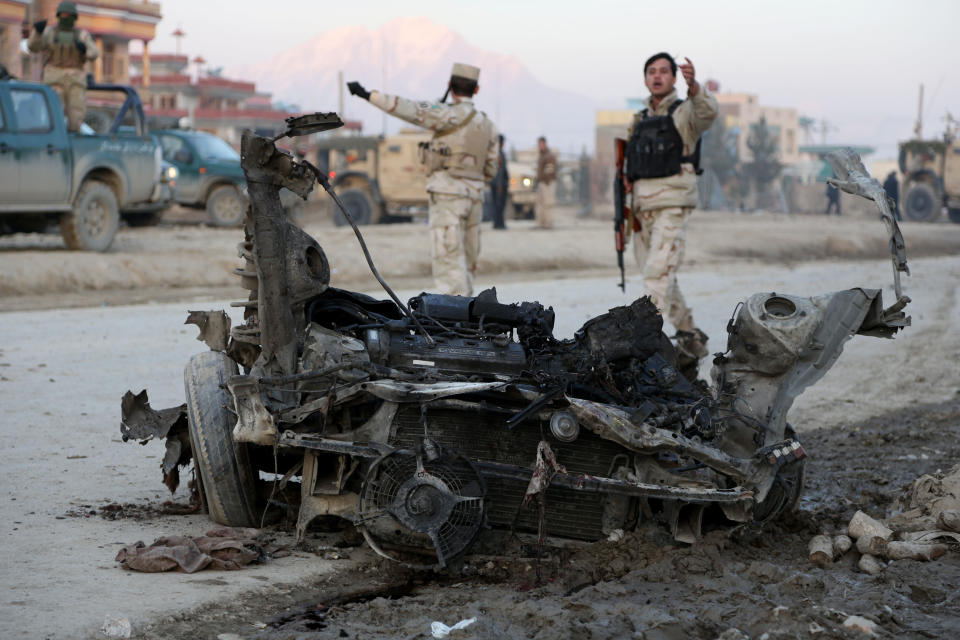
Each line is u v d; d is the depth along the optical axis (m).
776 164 97.31
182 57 104.31
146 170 20.17
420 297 5.91
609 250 28.20
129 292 17.75
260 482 5.45
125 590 4.43
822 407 9.47
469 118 10.45
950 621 4.32
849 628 4.09
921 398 9.99
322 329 5.38
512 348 5.35
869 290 5.50
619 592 4.44
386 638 3.99
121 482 6.30
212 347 5.67
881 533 5.21
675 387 5.39
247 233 5.41
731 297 17.98
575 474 4.77
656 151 9.57
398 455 4.73
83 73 19.09
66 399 8.68
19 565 4.70
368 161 33.03
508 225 35.50
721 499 4.84
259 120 99.25
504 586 4.66
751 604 4.32
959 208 48.56
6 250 19.20
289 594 4.53
